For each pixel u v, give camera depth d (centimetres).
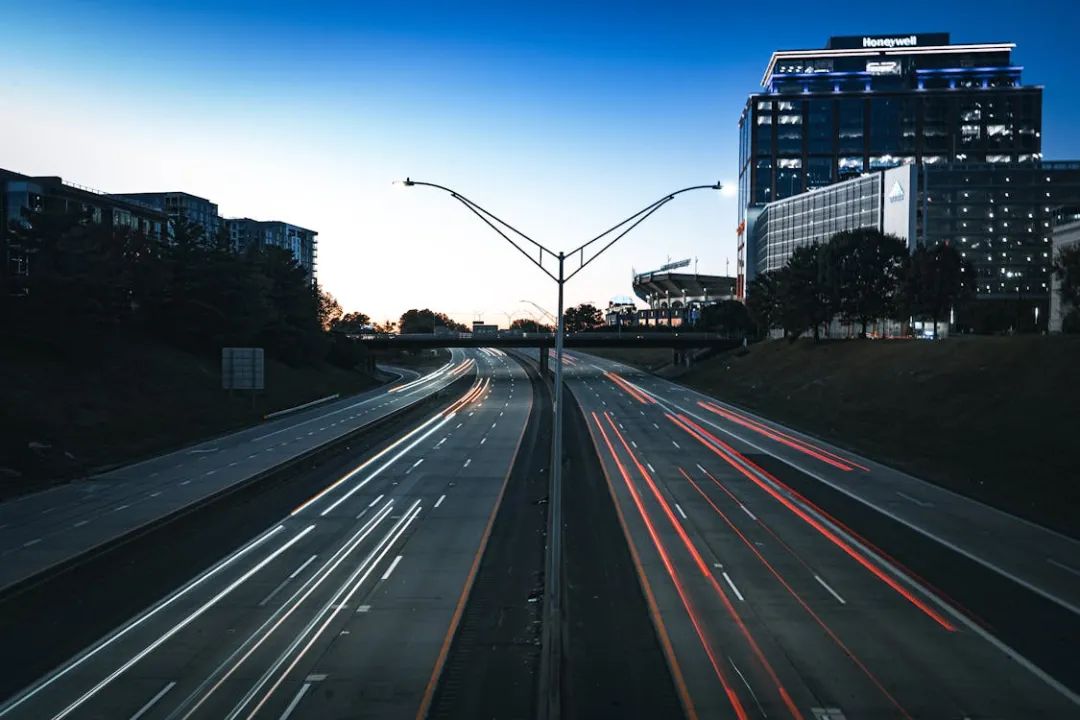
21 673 1764
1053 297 10825
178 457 4991
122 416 5819
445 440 5956
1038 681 1716
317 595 2327
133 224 11488
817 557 2738
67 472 4297
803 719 1544
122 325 8212
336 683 1714
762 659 1850
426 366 16875
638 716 1573
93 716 1551
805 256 10975
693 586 2414
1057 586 2414
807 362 9969
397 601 2273
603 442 5812
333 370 11894
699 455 5175
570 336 12794
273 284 10738
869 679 1728
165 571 2577
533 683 1723
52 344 6444
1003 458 4638
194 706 1595
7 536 2953
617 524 3244
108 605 2233
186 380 7488
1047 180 14775
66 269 6656
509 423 7100
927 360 7688
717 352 13975
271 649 1906
